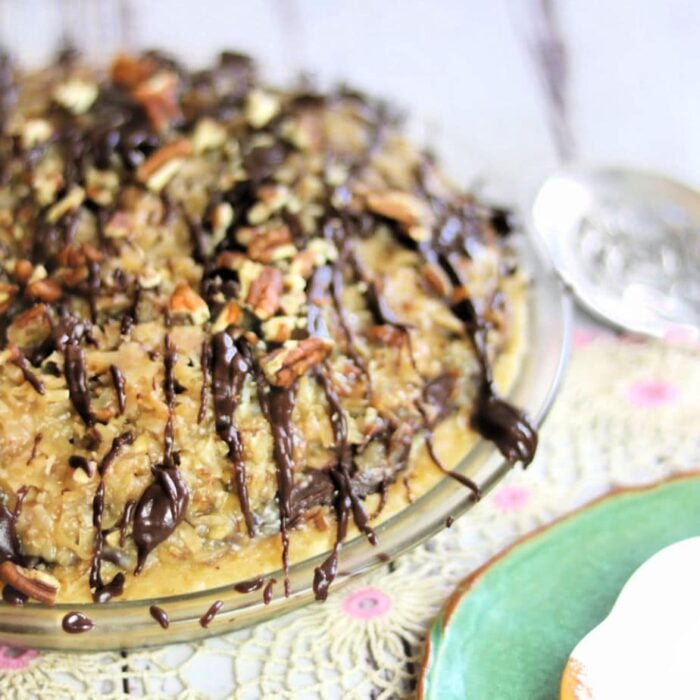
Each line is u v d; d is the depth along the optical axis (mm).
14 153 567
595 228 599
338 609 507
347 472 508
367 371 518
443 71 701
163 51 636
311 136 585
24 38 692
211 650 500
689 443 552
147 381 499
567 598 499
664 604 488
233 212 548
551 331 547
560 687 474
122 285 520
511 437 520
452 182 588
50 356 505
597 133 680
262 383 507
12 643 484
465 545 526
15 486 492
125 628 483
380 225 553
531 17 722
